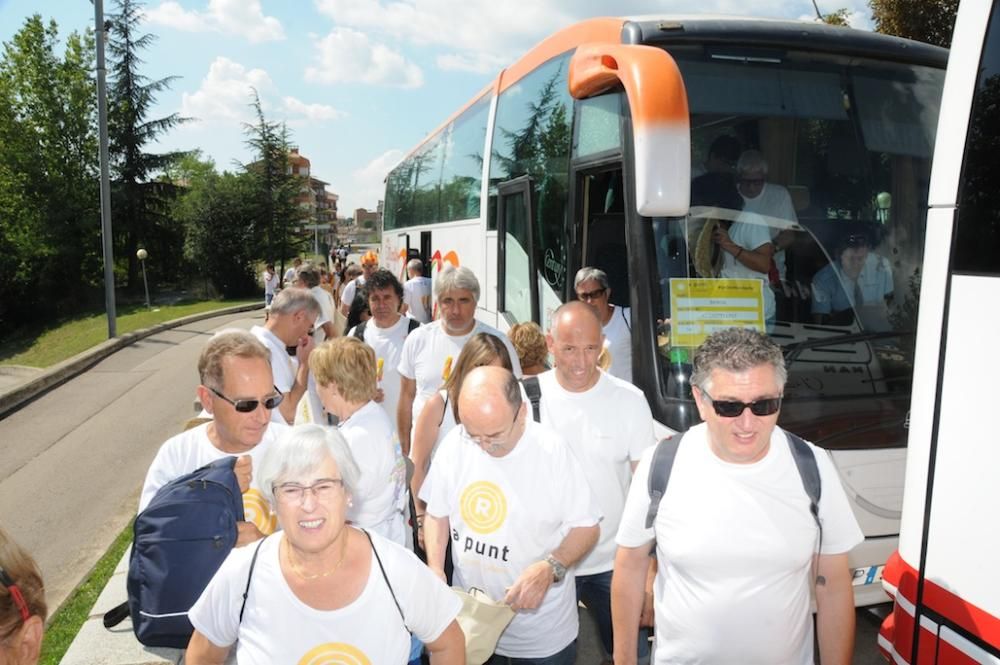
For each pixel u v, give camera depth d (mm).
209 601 2201
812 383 3891
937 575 2205
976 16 2234
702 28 4438
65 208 40875
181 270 45781
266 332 4727
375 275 5750
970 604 2094
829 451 3645
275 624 2107
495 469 2852
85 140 42906
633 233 4113
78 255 41094
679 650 2410
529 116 6699
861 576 3738
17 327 39562
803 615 2377
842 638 2406
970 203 2172
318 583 2098
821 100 4430
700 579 2346
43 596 1726
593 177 5473
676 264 4055
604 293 4855
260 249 41125
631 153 4180
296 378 4824
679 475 2404
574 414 3369
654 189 3355
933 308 2266
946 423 2191
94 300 41469
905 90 4551
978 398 2094
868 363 3996
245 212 40625
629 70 3533
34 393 14695
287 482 2027
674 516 2381
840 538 2338
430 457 3924
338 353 3195
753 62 4426
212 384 2857
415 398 5105
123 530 6840
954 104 2262
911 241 4352
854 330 4117
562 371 3363
